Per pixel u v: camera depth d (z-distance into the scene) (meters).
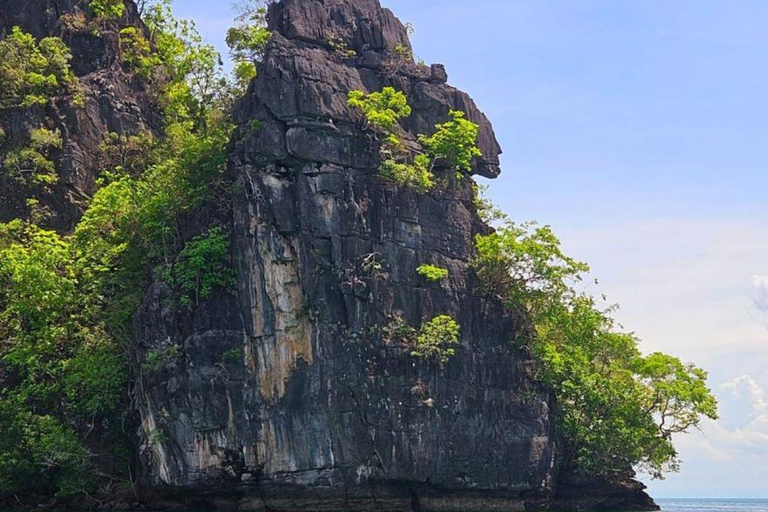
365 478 73.62
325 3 84.62
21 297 82.75
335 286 75.12
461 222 82.19
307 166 76.50
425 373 75.50
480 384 78.69
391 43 86.94
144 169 98.38
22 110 97.94
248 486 74.25
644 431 82.50
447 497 77.44
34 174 94.69
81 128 99.12
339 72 80.19
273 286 75.31
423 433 74.69
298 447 73.31
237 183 77.69
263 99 77.31
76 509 78.94
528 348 82.69
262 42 90.50
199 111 101.81
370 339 74.75
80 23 106.44
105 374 79.31
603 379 83.38
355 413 73.75
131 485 78.81
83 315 84.00
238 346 75.31
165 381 74.62
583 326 85.62
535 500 81.38
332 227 75.88
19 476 78.56
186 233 82.25
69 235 93.38
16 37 101.69
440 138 83.31
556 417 83.19
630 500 87.25
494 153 91.56
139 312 77.62
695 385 83.50
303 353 74.50
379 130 79.69
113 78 104.19
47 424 77.75
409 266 77.81
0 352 84.00
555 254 83.81
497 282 83.50
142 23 113.25
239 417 74.06
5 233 89.38
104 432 81.50
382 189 78.06
